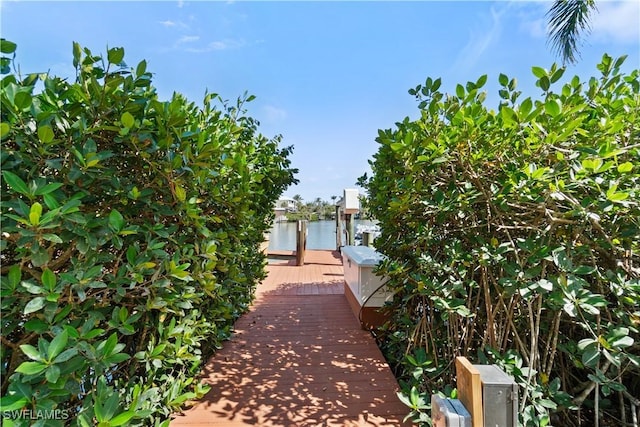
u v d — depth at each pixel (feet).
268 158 12.09
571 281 4.67
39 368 3.13
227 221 8.75
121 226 4.22
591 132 5.33
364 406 7.04
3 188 3.54
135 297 5.01
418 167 6.25
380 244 8.86
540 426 4.90
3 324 3.49
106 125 4.39
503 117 5.41
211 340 9.10
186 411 6.80
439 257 6.91
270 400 7.25
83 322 4.10
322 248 40.37
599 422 5.95
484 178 6.02
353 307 13.76
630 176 4.99
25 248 3.44
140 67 4.76
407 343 8.27
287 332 11.46
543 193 5.09
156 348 5.18
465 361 3.82
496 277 6.28
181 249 6.00
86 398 4.13
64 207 3.45
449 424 3.45
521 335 6.37
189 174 5.82
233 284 9.92
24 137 3.56
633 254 5.25
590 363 4.51
